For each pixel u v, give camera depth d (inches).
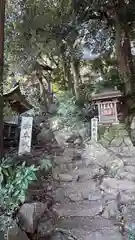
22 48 313.3
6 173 108.6
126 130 217.6
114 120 215.9
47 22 306.8
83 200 137.2
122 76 249.1
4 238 86.1
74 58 350.0
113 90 221.0
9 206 100.3
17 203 102.2
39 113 324.2
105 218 119.8
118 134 216.4
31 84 410.6
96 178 160.7
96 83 281.0
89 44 330.3
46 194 135.0
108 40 316.2
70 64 375.6
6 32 297.3
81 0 281.4
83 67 383.9
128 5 253.8
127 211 119.8
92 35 314.5
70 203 133.3
